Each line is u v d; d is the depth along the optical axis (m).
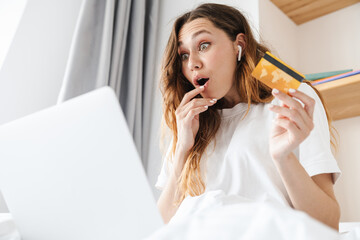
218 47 1.07
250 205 0.42
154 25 2.01
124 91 1.82
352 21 1.85
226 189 1.02
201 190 1.06
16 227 0.67
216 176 1.05
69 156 0.59
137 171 0.55
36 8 1.67
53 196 0.61
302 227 0.35
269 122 1.05
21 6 1.66
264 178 0.97
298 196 0.80
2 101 1.54
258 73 0.76
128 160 0.55
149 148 1.89
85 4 1.65
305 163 0.91
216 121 1.16
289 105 0.74
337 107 1.66
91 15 1.66
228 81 1.09
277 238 0.36
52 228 0.62
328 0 1.84
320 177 0.90
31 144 0.63
